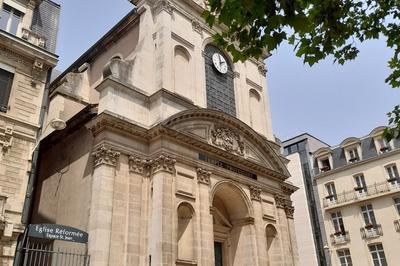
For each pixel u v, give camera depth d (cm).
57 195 1927
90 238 1534
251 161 2239
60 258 1656
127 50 2325
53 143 2145
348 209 3306
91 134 1852
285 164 2692
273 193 2388
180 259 1683
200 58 2362
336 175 3481
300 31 652
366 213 3209
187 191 1830
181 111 1919
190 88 2206
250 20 694
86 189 1720
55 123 1589
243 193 2158
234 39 805
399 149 3158
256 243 2089
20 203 1519
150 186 1769
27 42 1717
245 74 2702
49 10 2034
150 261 1592
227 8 689
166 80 2034
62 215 1816
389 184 3127
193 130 2000
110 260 1520
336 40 863
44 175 2119
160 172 1744
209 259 1772
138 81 1984
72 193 1812
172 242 1634
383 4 937
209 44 2541
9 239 1442
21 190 1538
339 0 791
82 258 1530
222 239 2158
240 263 2094
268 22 659
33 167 1599
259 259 2055
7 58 1673
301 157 3809
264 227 2195
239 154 2214
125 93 1883
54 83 2623
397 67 1063
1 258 1403
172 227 1666
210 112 2084
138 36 2256
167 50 2122
